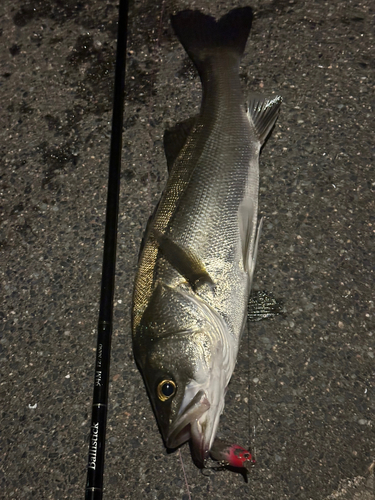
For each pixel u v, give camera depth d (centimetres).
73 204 58
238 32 58
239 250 46
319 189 53
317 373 47
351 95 56
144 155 58
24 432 49
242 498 44
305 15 60
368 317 48
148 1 64
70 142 60
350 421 45
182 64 60
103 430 43
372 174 53
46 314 53
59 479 47
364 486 43
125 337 51
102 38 64
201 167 48
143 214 55
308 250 51
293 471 44
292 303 49
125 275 53
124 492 45
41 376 51
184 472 45
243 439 46
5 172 60
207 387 42
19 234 57
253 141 50
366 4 60
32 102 63
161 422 42
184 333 43
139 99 60
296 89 57
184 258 44
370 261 50
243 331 46
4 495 47
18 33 67
